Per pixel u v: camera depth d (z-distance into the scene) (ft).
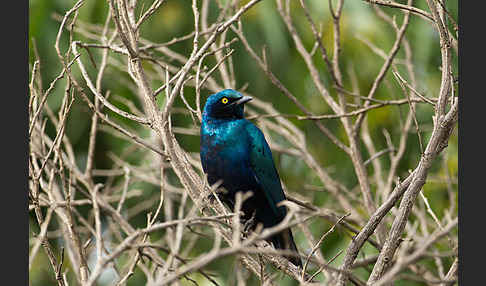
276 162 53.11
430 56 50.47
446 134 26.99
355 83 43.83
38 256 47.06
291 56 51.67
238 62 50.80
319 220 48.65
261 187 35.65
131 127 51.13
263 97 51.93
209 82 42.37
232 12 43.70
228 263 45.98
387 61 37.55
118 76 49.06
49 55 48.26
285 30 51.21
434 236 20.34
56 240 50.75
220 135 35.65
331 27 49.06
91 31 48.39
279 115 36.99
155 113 29.27
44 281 46.91
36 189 26.91
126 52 30.96
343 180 52.47
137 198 52.39
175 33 50.67
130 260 30.76
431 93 48.73
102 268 20.18
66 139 37.29
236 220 20.01
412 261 18.69
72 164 36.55
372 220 27.45
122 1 30.17
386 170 51.60
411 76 41.29
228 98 35.63
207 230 45.85
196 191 28.43
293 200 35.76
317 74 39.83
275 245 33.81
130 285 50.26
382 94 50.21
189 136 52.70
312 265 39.27
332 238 48.67
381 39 49.55
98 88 34.99
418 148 51.49
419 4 48.01
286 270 29.14
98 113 29.37
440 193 48.26
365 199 37.81
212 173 36.19
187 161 29.68
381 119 50.52
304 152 42.63
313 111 52.54
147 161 48.39
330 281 21.93
